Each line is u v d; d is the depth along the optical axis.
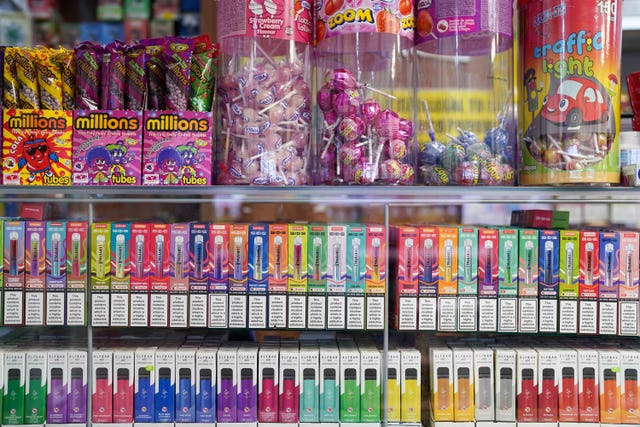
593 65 1.43
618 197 1.55
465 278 1.54
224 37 1.53
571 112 1.44
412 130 1.59
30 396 1.53
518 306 1.53
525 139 1.53
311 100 1.61
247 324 1.54
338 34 1.50
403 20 1.51
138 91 1.50
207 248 1.53
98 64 1.51
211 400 1.53
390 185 1.51
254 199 1.55
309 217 1.71
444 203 1.62
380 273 1.54
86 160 1.46
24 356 1.53
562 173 1.45
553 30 1.46
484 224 1.69
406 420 1.55
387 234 1.55
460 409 1.54
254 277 1.54
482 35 1.60
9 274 1.52
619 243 1.52
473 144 1.54
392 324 1.57
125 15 2.20
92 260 1.53
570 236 1.53
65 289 1.53
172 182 1.47
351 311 1.54
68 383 1.54
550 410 1.53
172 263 1.53
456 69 1.71
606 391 1.53
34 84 1.49
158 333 1.61
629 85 1.67
